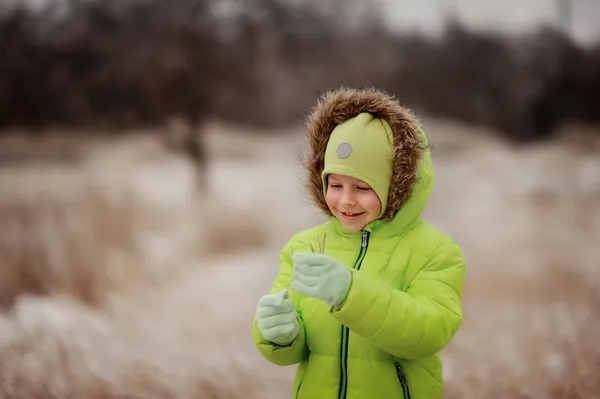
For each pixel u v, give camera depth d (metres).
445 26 17.53
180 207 9.59
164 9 11.72
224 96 12.20
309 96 14.37
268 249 8.26
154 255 7.36
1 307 5.60
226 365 4.12
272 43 13.23
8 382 3.67
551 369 3.76
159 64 11.65
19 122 14.04
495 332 4.75
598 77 16.64
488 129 17.20
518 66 17.31
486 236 8.13
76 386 3.69
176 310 5.73
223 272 7.14
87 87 13.23
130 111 13.13
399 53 17.00
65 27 13.44
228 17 12.14
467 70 17.47
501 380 3.70
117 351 4.35
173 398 3.58
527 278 6.24
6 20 13.86
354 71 15.41
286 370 4.09
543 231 8.22
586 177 11.90
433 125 17.06
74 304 5.78
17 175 12.19
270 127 14.21
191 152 11.73
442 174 13.63
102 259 6.55
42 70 13.88
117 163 13.34
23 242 6.57
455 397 3.54
